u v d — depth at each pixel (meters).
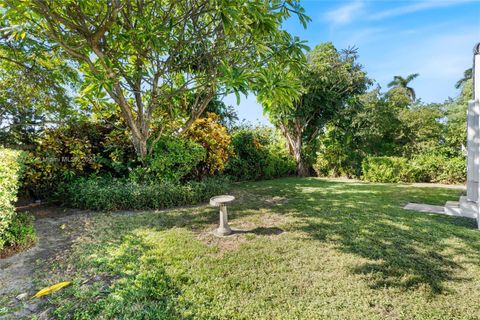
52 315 2.04
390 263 2.79
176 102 6.87
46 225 4.34
